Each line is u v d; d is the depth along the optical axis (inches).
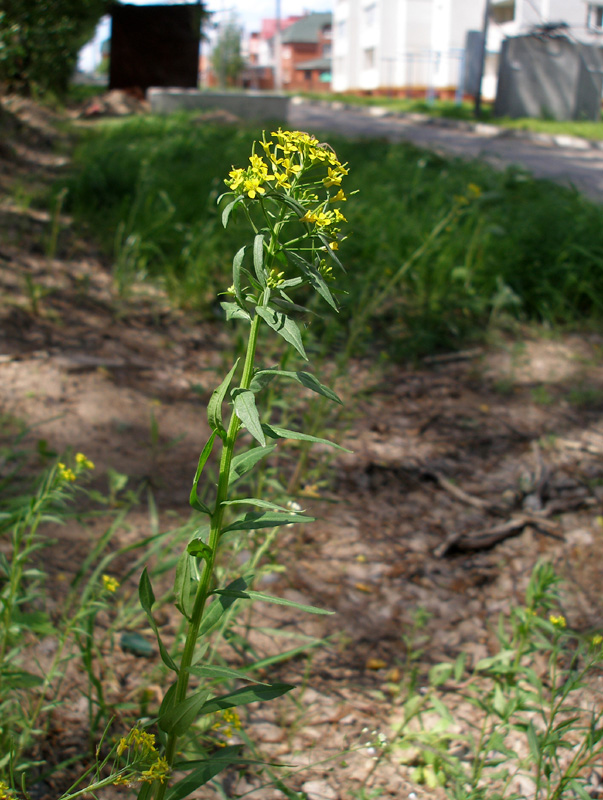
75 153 361.1
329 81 2640.3
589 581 108.4
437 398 164.2
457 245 218.8
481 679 89.4
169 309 189.3
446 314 198.1
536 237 229.0
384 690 87.7
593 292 209.8
